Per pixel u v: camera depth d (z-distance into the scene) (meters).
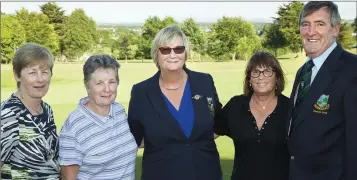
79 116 2.72
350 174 2.63
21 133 2.51
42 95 2.64
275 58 3.33
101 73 2.71
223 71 23.44
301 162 2.85
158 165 3.06
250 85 3.43
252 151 3.26
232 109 3.42
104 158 2.72
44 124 2.64
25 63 2.57
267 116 3.26
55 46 31.95
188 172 3.02
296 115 2.91
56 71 25.83
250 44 30.09
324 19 2.85
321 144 2.73
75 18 33.88
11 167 2.50
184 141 3.04
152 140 3.06
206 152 3.12
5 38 27.31
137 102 3.15
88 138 2.70
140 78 22.19
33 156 2.54
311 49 2.90
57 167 2.71
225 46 30.73
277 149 3.21
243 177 3.29
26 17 30.14
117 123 2.86
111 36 36.81
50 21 32.81
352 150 2.62
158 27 35.19
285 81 3.38
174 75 3.12
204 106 3.11
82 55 34.25
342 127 2.68
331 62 2.80
